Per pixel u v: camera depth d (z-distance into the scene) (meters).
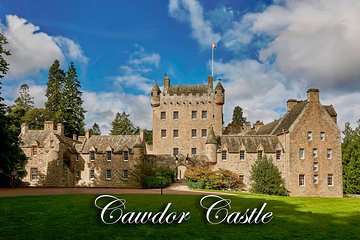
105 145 60.59
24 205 23.80
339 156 57.50
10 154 42.34
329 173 56.91
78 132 83.12
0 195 31.89
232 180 52.75
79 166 59.78
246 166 57.19
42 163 57.53
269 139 59.44
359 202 29.31
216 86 70.81
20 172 56.56
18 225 17.86
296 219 20.86
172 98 71.00
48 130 61.12
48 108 81.75
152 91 71.44
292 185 55.59
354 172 65.38
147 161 62.97
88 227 17.78
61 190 41.38
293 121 57.56
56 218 19.67
